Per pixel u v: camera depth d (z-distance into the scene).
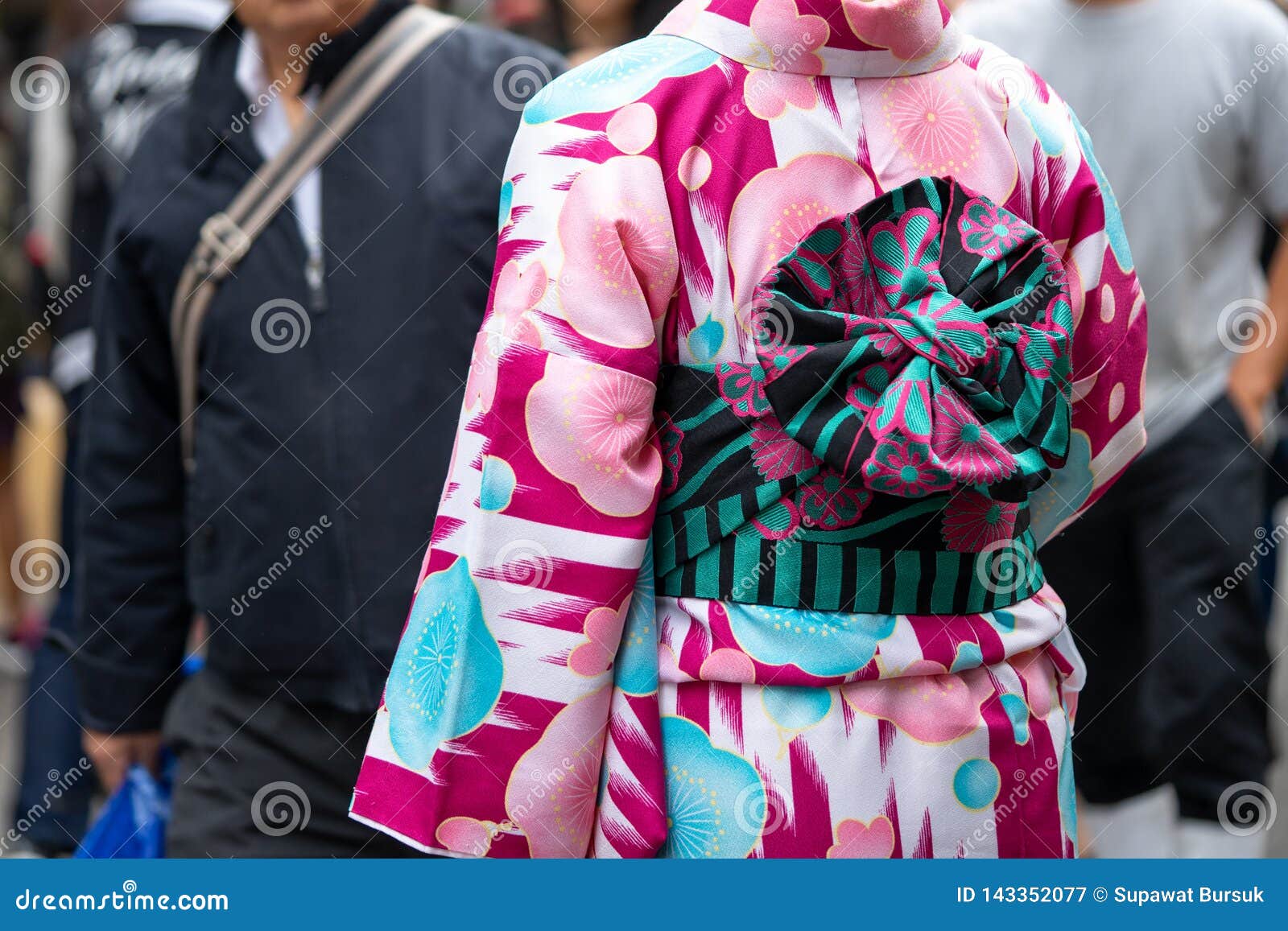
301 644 2.34
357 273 2.32
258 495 2.34
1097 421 1.82
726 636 1.64
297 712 2.37
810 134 1.65
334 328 2.32
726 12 1.67
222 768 2.41
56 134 4.54
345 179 2.33
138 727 2.65
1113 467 1.85
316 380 2.32
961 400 1.59
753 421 1.63
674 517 1.67
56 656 3.05
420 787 1.67
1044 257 1.63
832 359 1.58
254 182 2.36
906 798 1.64
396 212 2.32
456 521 1.67
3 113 4.92
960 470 1.54
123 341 2.52
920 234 1.63
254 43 2.43
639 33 4.00
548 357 1.61
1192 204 3.06
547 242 1.63
